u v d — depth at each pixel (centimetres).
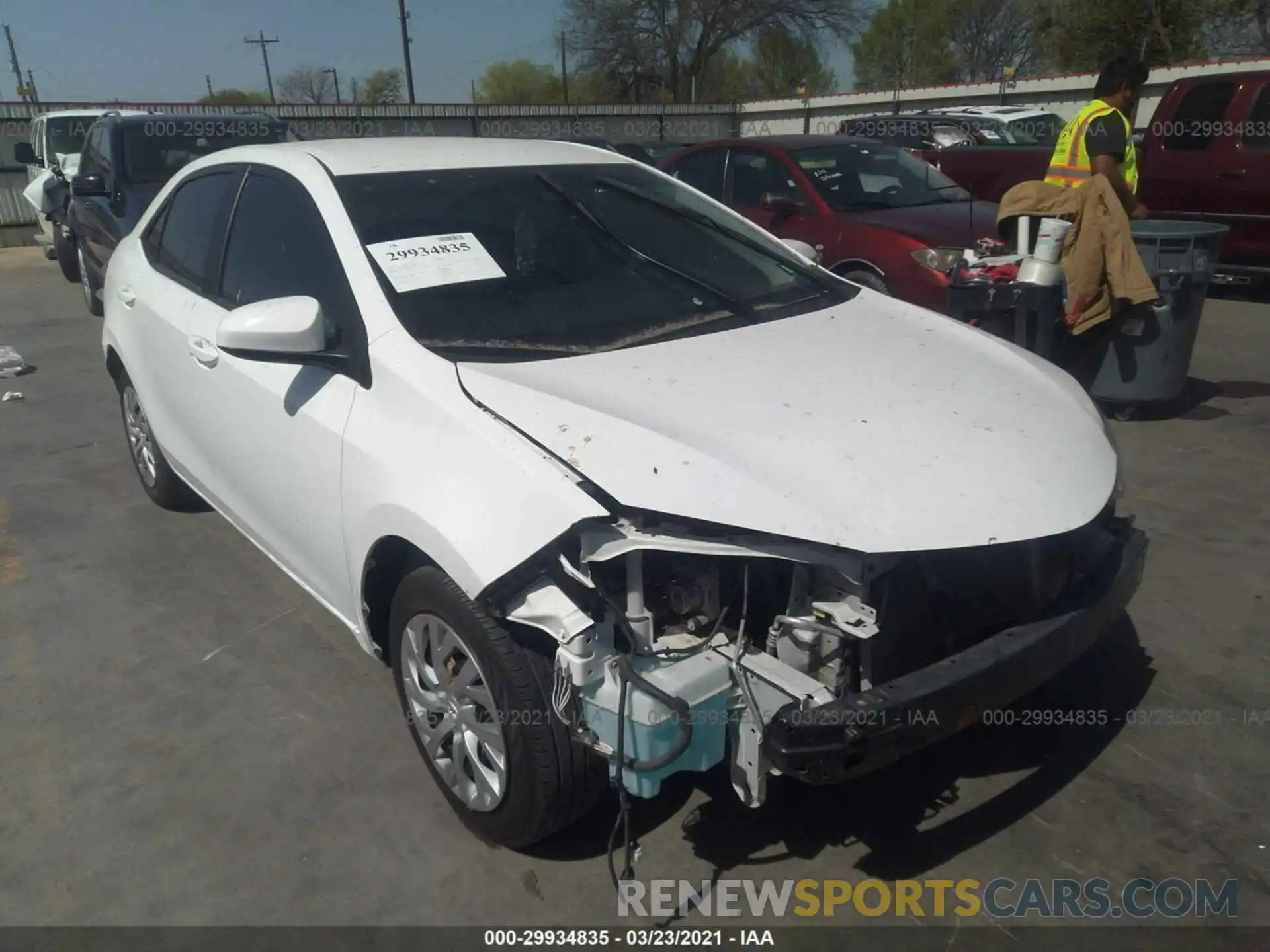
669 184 388
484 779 261
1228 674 336
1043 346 489
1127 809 278
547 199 340
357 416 276
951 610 243
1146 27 2725
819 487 225
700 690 221
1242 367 695
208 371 357
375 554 272
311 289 310
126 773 303
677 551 216
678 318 307
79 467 566
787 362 280
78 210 947
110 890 259
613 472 225
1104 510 271
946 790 287
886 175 792
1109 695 327
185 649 371
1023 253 538
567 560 222
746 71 4509
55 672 358
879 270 697
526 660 238
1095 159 578
